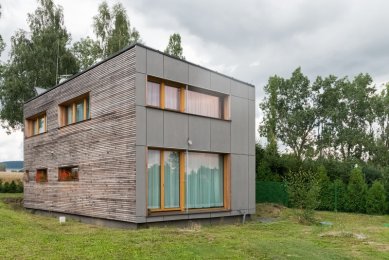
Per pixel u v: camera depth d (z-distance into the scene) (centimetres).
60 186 1512
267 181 2261
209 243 841
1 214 1262
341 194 2017
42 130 1809
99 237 896
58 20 3031
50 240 848
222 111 1441
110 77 1229
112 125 1201
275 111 4153
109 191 1191
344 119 4247
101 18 2959
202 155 1330
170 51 3300
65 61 2939
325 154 4175
